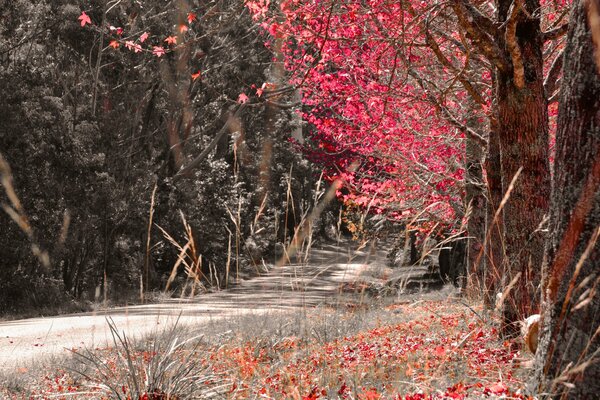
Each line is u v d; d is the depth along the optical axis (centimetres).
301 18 1169
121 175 3491
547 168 766
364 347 778
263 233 3909
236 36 3762
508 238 760
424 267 3434
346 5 1124
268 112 5447
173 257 3931
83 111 3416
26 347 1460
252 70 3962
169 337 542
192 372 543
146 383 517
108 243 3425
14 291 2902
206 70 3791
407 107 1424
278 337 763
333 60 1402
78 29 3262
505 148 777
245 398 502
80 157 3048
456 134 1511
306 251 481
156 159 4222
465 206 1504
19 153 2859
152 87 3750
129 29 3431
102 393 605
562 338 387
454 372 566
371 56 1348
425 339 839
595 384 370
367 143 1655
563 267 390
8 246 2775
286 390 497
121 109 3531
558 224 402
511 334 700
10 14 3194
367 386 513
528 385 419
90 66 3434
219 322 963
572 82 398
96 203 3108
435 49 867
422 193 1591
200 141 4572
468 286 1137
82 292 3422
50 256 2909
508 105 773
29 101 2930
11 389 887
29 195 2856
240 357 568
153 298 3275
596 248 377
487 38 755
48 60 3362
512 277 730
